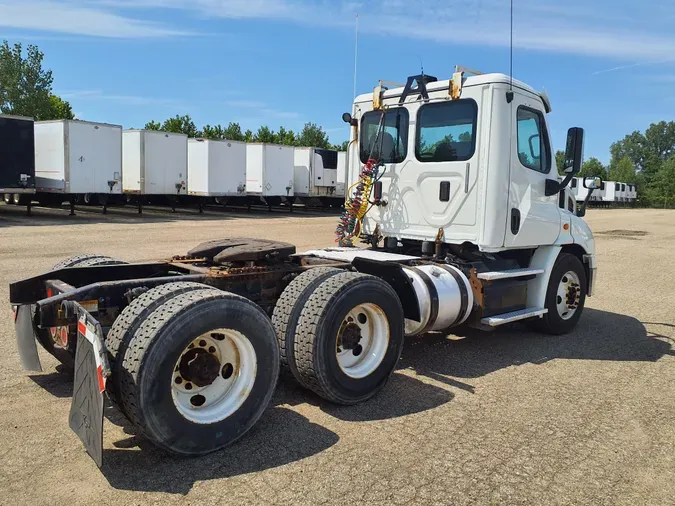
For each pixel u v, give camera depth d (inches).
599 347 257.0
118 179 861.8
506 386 200.7
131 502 120.5
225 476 132.3
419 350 243.1
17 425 156.2
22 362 183.0
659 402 189.9
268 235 686.5
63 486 126.2
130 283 159.9
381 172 262.5
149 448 145.6
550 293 263.9
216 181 999.6
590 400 189.6
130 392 128.9
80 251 483.8
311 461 140.8
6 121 737.0
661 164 3602.4
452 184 237.6
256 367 149.9
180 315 133.4
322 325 164.1
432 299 204.1
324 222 932.6
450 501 125.0
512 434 160.7
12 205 1050.7
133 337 132.0
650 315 331.9
